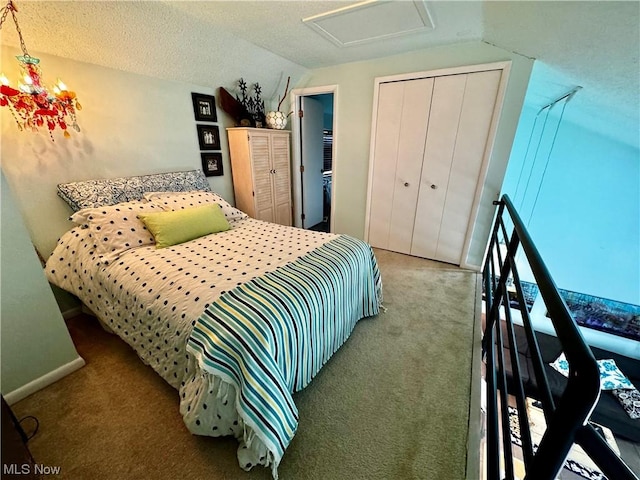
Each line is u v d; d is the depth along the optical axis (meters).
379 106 2.94
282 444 1.04
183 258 1.65
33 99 1.65
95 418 1.30
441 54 2.48
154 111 2.41
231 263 1.59
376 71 2.86
